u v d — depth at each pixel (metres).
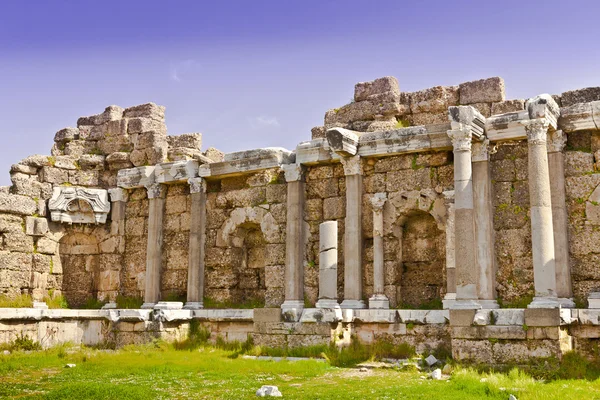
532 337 18.64
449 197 22.77
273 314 23.83
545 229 20.34
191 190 28.41
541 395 14.08
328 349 22.06
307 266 25.61
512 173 22.44
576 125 21.66
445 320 21.50
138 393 14.76
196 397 14.76
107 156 31.69
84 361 21.39
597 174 21.42
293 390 15.53
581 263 21.25
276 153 26.44
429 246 24.20
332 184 25.66
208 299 27.89
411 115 25.92
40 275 29.39
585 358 19.16
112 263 30.23
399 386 15.78
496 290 22.06
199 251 27.94
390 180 24.22
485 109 24.25
